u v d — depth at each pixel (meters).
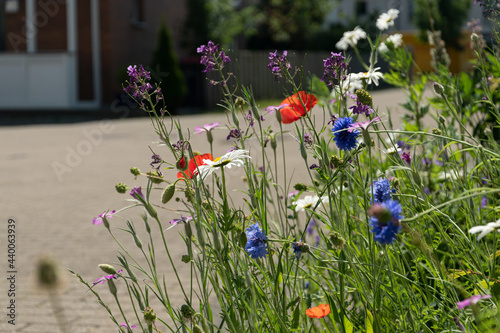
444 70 3.55
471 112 3.62
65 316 4.03
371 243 1.87
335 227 2.07
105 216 2.12
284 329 1.92
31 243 6.18
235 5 32.34
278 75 2.23
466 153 3.34
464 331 1.79
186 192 2.05
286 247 2.17
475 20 3.27
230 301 2.04
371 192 1.81
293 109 2.27
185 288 4.42
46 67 23.80
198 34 27.05
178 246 5.71
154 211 2.04
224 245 2.07
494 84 3.08
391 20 3.51
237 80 2.27
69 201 8.31
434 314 1.99
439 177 3.16
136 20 26.00
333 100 3.06
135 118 20.09
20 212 7.75
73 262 5.41
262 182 2.21
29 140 15.59
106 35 23.98
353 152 2.02
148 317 2.01
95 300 4.32
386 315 2.02
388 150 2.51
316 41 33.34
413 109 3.66
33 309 4.19
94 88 24.12
